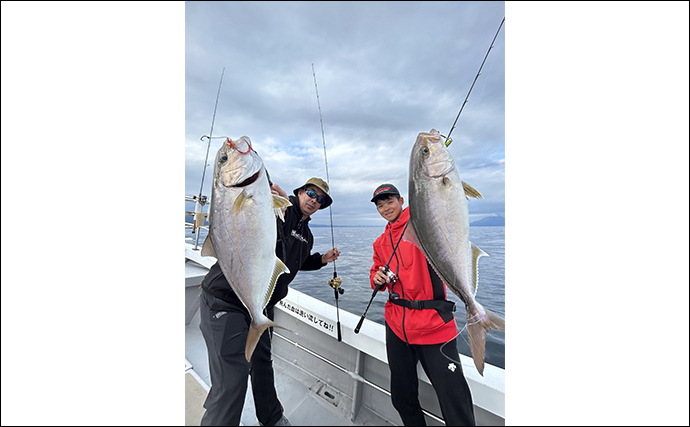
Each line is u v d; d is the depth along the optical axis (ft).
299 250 3.96
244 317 3.69
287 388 3.99
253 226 3.55
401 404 3.57
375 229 3.81
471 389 3.39
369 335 3.81
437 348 3.45
